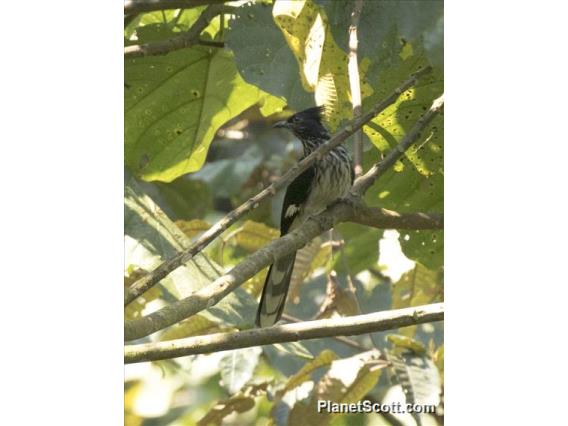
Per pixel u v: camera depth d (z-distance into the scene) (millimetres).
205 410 14508
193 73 10898
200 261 9398
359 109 8297
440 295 11352
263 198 7070
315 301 12383
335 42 9141
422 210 10523
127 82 10805
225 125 15055
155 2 9523
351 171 11305
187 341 6730
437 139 9867
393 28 9312
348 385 9391
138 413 14469
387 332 10852
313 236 8164
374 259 12016
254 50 9977
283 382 10469
